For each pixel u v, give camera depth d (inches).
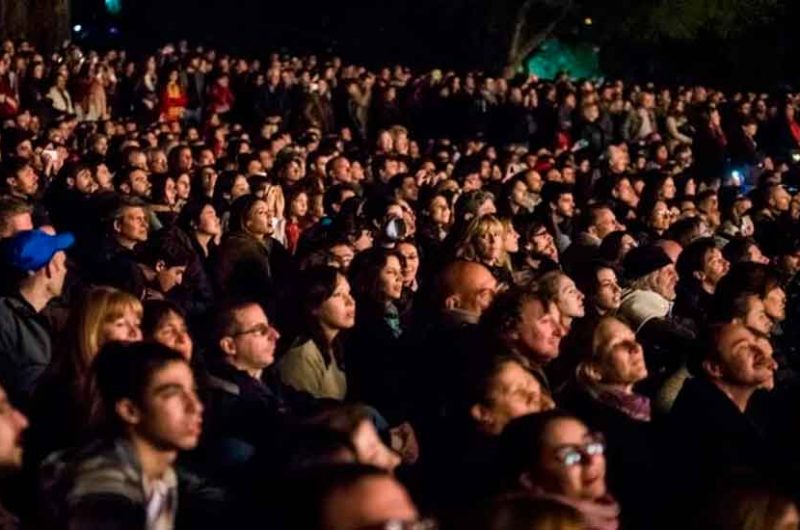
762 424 395.9
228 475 328.5
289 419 347.6
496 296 423.5
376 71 1920.5
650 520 361.1
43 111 1352.1
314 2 2261.3
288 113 1486.2
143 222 579.8
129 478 284.7
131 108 1445.6
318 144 1071.0
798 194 976.9
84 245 585.6
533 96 1523.1
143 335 362.3
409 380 427.8
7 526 290.0
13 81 1375.5
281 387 414.0
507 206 833.5
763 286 478.3
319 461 276.4
